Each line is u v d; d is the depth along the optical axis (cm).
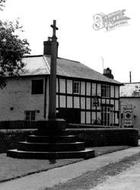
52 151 1680
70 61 4300
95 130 2517
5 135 2012
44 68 3669
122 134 2677
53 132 1752
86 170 1288
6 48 3195
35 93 3650
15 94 3794
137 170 1234
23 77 3728
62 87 3634
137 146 2656
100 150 2147
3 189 929
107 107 4178
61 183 986
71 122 3684
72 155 1664
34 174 1198
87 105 3903
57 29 1788
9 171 1235
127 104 5278
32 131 2212
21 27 3322
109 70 4641
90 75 4084
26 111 3706
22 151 1697
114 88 4334
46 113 3562
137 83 5572
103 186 920
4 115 3856
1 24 3275
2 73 3428
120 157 1773
